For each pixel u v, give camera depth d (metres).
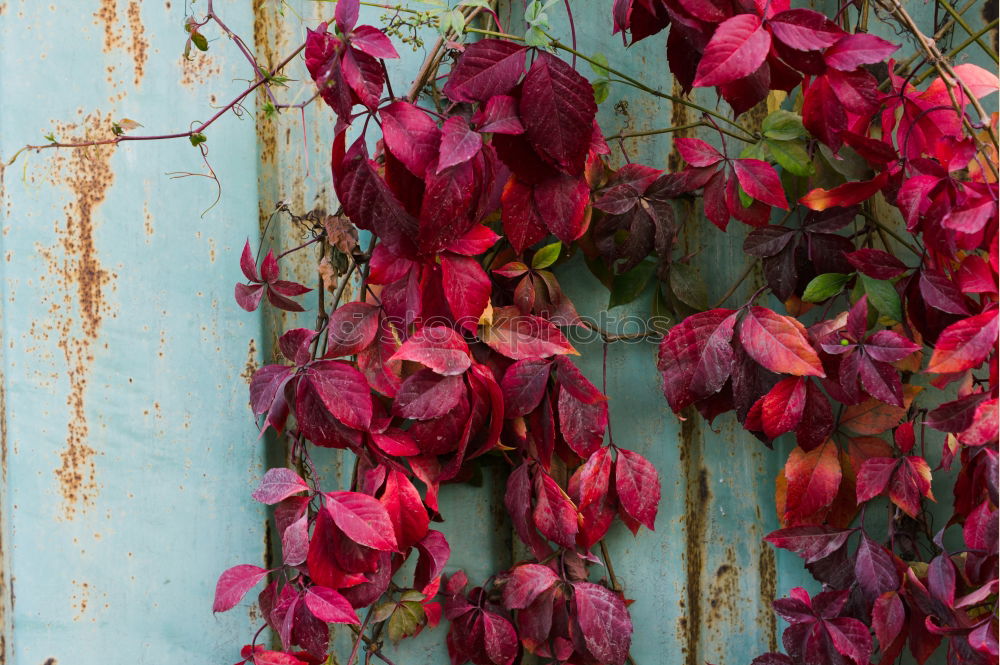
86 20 2.02
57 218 2.01
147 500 2.01
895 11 1.91
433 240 1.88
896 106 1.93
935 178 1.87
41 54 2.01
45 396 2.01
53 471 2.01
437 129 1.87
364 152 1.87
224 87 2.02
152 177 2.01
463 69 1.88
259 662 1.91
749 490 2.07
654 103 2.05
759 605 2.07
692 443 2.06
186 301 2.01
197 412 2.01
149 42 2.02
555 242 1.99
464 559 2.03
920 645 1.95
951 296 1.89
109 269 2.01
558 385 1.95
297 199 2.02
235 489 2.01
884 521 2.04
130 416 2.01
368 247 1.99
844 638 1.93
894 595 1.94
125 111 2.01
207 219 2.02
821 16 1.86
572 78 1.89
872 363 1.91
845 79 1.88
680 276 2.02
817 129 1.91
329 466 2.01
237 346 2.02
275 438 2.02
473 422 1.92
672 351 1.93
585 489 1.95
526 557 2.04
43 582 2.00
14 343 2.01
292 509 1.91
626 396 2.04
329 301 2.02
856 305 1.91
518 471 1.97
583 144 1.90
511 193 1.92
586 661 1.99
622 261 2.01
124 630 2.00
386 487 1.91
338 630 2.01
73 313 2.01
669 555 2.05
